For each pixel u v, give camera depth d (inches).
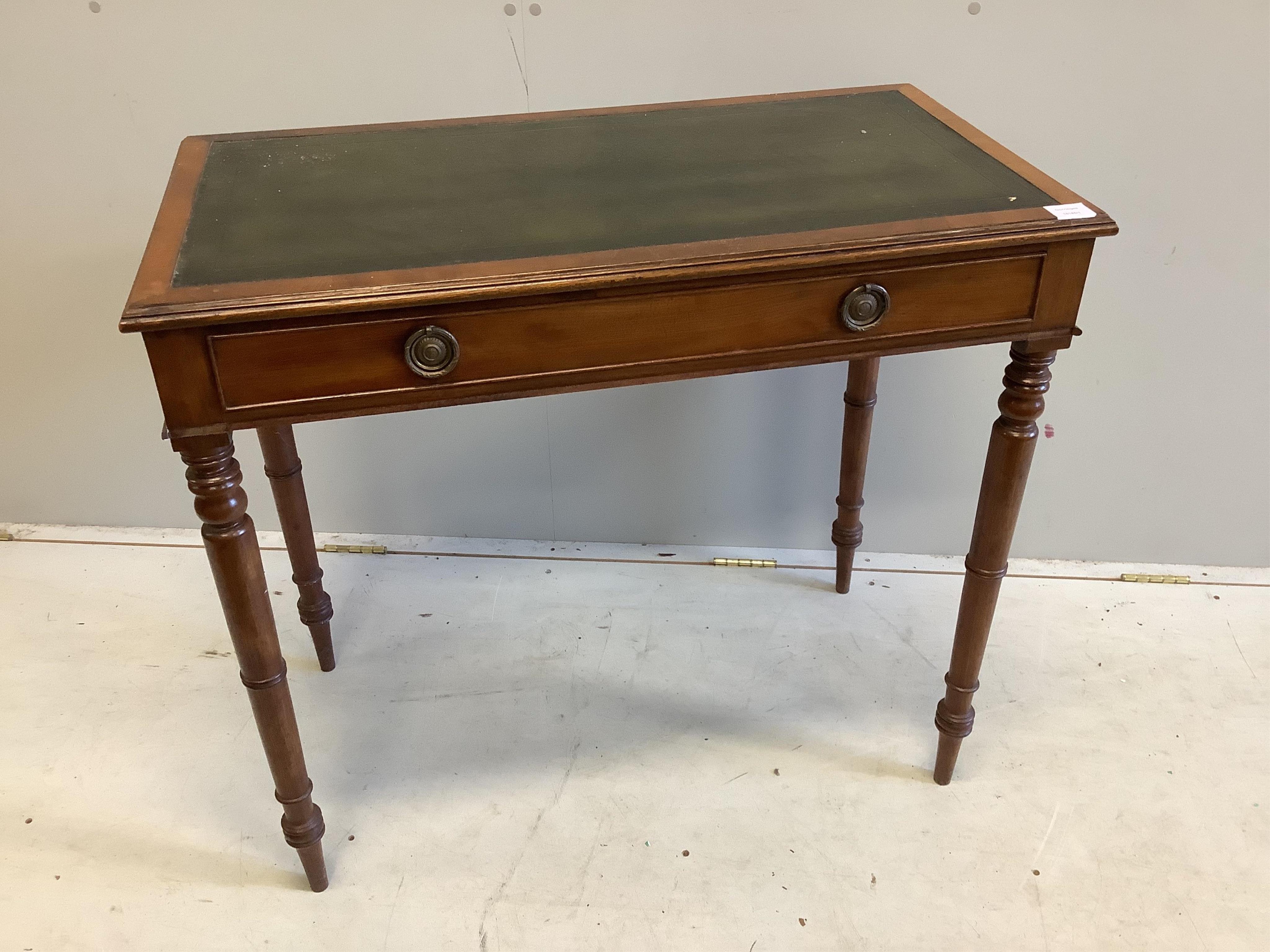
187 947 47.2
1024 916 47.9
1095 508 69.7
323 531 74.6
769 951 46.6
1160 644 64.4
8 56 56.7
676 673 62.5
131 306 34.3
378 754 57.1
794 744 57.4
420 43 56.5
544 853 51.3
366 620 67.0
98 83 57.6
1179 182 57.7
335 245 38.8
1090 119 56.6
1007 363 64.2
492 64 57.1
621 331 39.1
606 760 56.5
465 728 58.7
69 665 62.9
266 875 50.5
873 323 40.8
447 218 41.1
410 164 46.8
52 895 49.3
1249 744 56.9
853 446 62.4
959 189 42.4
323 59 57.0
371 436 69.4
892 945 46.8
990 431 67.0
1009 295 41.2
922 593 69.3
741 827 52.5
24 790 54.6
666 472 70.4
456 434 69.1
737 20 55.5
